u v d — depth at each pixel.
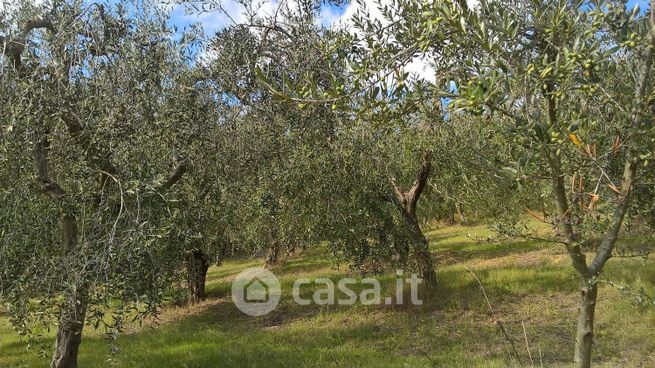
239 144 6.69
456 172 8.59
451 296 8.55
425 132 8.06
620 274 7.85
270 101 6.19
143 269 4.05
